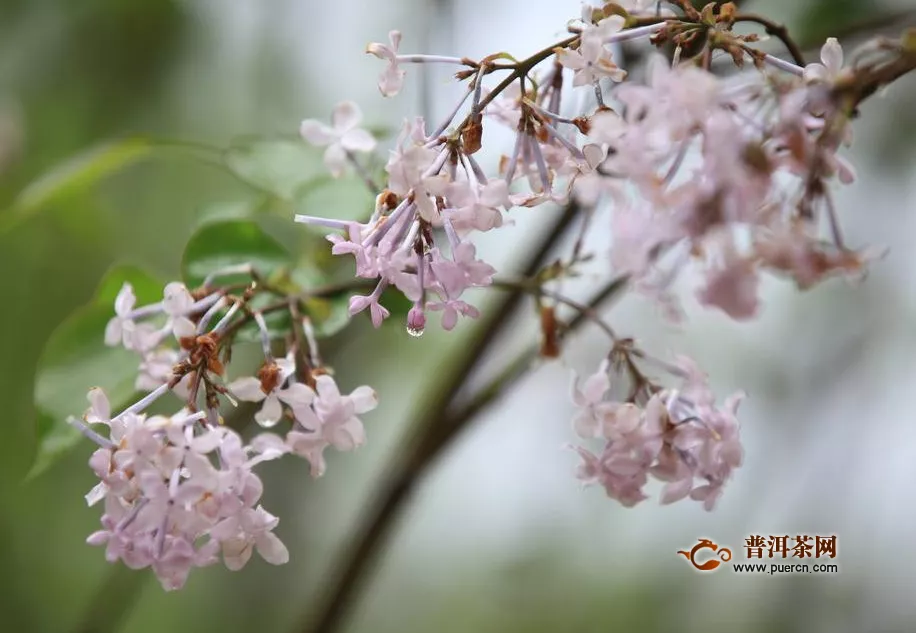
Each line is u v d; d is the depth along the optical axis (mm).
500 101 605
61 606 992
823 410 922
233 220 649
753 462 941
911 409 910
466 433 709
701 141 559
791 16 711
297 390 599
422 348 1062
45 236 972
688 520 1061
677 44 588
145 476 583
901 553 910
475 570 1222
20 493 975
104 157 703
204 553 589
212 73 1021
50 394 648
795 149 557
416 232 587
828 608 931
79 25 978
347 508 1131
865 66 563
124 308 619
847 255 558
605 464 602
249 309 613
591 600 1129
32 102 984
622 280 663
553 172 597
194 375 602
